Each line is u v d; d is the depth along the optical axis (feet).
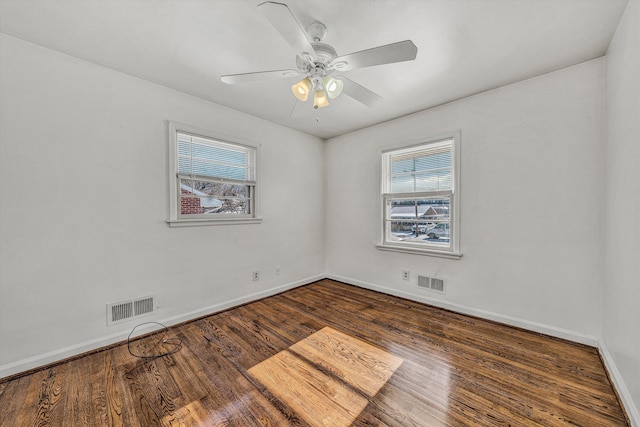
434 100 8.97
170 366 6.13
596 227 6.66
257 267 10.61
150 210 7.77
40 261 6.10
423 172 10.16
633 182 4.65
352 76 7.39
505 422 4.50
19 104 5.82
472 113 8.62
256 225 10.55
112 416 4.66
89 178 6.72
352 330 7.90
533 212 7.57
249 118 10.19
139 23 5.34
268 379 5.66
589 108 6.69
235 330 7.92
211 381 5.59
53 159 6.22
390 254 11.10
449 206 9.45
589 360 6.18
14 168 5.77
